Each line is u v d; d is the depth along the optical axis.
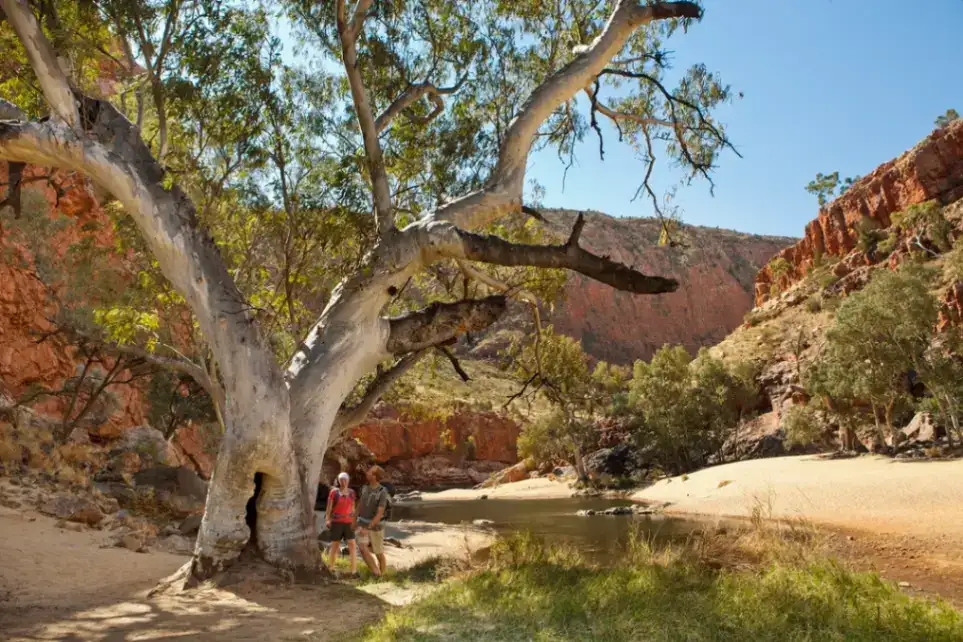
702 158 13.01
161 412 33.50
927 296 41.44
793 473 40.38
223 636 5.12
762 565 6.91
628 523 25.86
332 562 9.10
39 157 8.43
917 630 4.20
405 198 11.98
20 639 5.05
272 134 9.67
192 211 8.71
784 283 113.75
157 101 9.36
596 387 66.12
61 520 12.37
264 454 7.92
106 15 9.66
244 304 8.36
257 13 10.09
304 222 9.85
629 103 13.67
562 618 4.66
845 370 45.50
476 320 10.18
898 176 91.81
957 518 19.75
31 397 22.73
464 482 84.38
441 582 7.38
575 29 12.38
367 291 9.25
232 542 7.82
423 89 11.09
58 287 24.23
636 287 8.95
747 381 67.38
